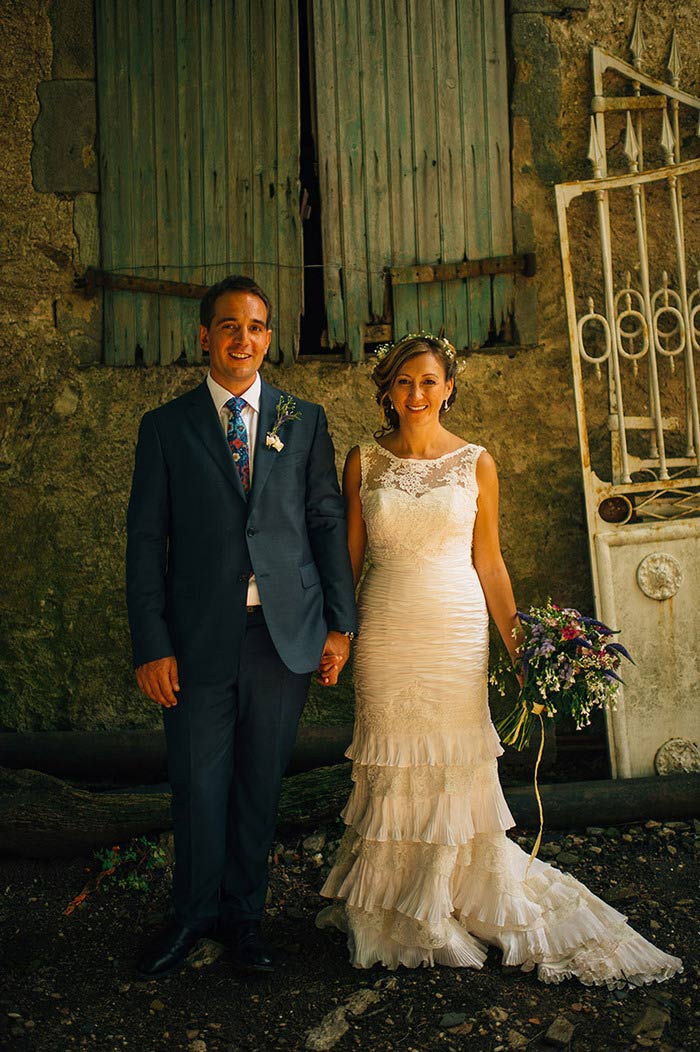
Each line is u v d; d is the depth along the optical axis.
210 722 2.75
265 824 2.86
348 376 4.11
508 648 2.98
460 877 2.87
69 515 4.14
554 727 3.95
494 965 2.81
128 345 4.11
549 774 3.94
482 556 2.99
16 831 3.41
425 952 2.78
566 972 2.72
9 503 4.14
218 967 2.82
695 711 3.85
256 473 2.74
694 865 3.35
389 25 4.00
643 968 2.73
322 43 4.00
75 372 4.13
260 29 4.00
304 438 2.85
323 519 2.85
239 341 2.70
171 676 2.71
